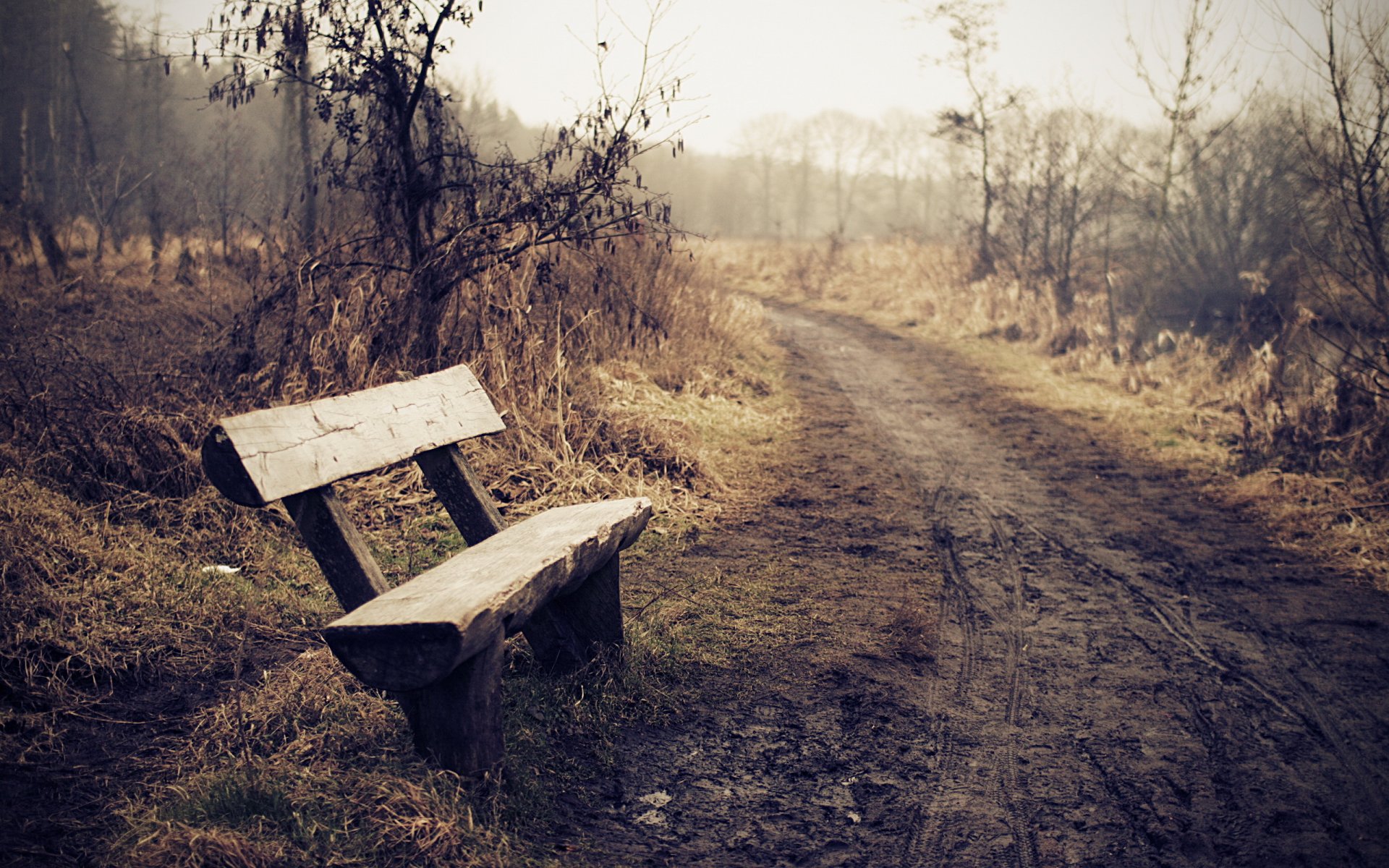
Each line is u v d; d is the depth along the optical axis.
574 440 6.87
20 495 4.46
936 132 19.95
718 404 9.50
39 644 3.31
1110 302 14.80
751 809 3.03
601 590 3.64
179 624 3.75
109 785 2.66
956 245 21.14
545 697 3.44
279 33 6.59
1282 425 8.54
